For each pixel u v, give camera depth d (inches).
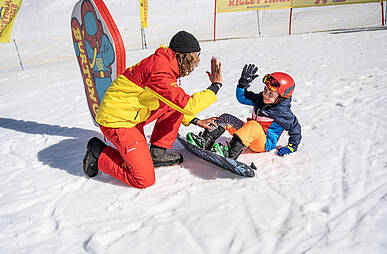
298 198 88.4
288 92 106.5
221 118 116.9
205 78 285.4
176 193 96.4
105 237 79.1
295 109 169.5
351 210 80.2
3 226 87.7
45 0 1403.8
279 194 91.4
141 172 98.3
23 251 77.0
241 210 85.6
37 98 281.3
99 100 150.8
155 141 112.0
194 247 73.4
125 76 96.3
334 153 113.0
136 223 84.2
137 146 98.9
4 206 98.2
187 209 88.4
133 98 98.0
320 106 169.0
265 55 367.6
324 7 960.9
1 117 220.7
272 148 119.6
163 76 89.8
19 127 191.0
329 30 607.8
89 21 133.0
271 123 114.0
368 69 233.6
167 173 111.5
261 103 114.3
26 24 1098.7
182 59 92.7
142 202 94.2
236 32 778.8
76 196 101.1
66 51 713.0
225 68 319.6
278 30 745.6
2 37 488.1
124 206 92.7
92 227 84.1
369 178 94.2
